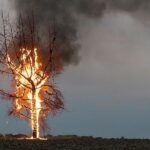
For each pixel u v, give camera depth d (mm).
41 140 66000
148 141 66750
